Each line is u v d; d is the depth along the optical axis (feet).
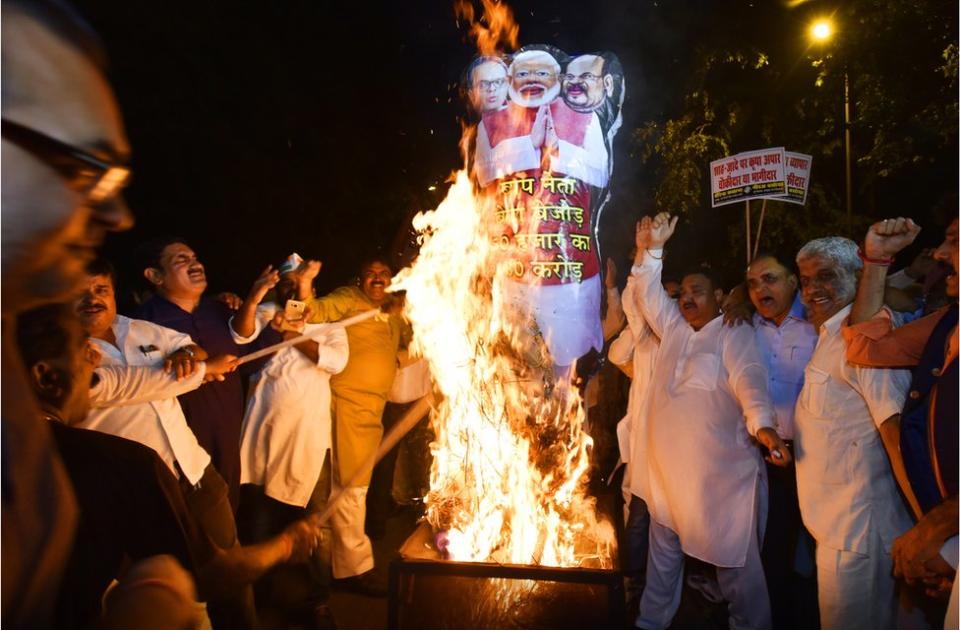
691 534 11.82
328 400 14.08
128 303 18.02
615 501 15.92
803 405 10.59
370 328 14.76
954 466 7.98
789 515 12.62
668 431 12.03
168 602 3.51
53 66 2.60
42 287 2.81
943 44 32.27
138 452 5.82
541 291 11.53
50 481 2.96
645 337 13.52
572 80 11.46
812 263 11.11
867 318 9.71
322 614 13.23
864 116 34.17
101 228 2.89
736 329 11.85
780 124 38.99
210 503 10.50
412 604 8.96
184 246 12.79
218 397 12.53
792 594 13.12
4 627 2.78
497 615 8.86
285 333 13.79
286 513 14.20
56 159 2.63
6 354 2.81
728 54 36.50
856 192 40.01
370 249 31.68
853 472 10.01
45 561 2.90
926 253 12.78
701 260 40.11
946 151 33.14
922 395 8.64
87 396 6.42
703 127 37.83
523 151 11.44
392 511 19.12
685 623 13.71
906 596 9.28
